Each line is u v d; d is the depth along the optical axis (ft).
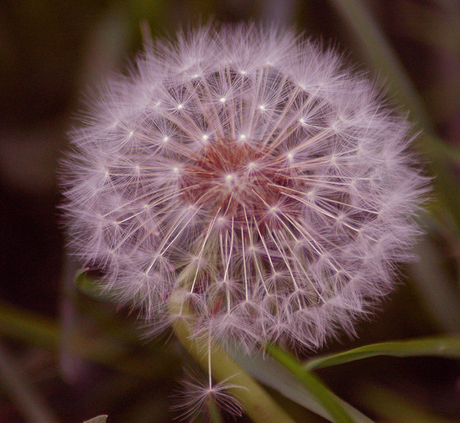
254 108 0.73
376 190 0.72
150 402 0.77
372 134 0.72
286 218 0.72
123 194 0.72
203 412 0.71
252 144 0.73
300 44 0.74
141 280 0.70
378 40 0.76
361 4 0.76
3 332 0.75
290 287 0.71
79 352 0.76
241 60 0.73
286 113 0.73
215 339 0.70
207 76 0.73
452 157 0.75
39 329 0.75
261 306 0.70
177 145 0.73
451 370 0.77
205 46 0.74
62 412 0.77
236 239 0.71
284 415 0.69
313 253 0.71
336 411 0.69
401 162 0.72
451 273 0.77
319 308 0.70
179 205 0.72
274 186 0.72
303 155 0.72
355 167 0.72
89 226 0.71
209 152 0.73
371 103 0.73
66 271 0.75
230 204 0.72
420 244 0.76
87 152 0.72
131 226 0.71
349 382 0.77
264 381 0.72
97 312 0.76
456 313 0.75
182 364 0.74
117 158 0.72
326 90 0.73
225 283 0.70
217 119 0.73
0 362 0.74
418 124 0.75
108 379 0.77
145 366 0.76
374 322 0.77
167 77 0.73
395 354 0.70
